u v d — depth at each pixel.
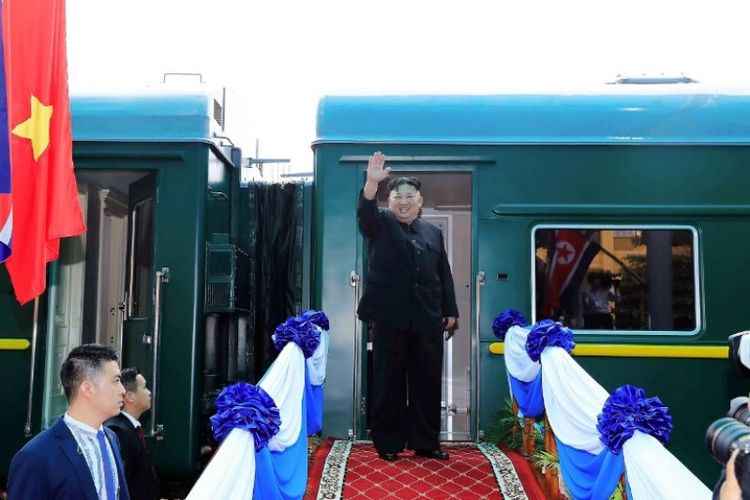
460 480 4.64
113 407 2.93
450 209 7.15
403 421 5.03
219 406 2.80
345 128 5.93
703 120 5.89
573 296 5.77
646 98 5.97
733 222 5.82
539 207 5.82
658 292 5.77
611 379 5.66
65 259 5.96
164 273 5.65
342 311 5.83
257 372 6.60
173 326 5.62
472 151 5.88
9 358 5.71
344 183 5.91
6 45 3.53
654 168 5.86
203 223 5.76
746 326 5.73
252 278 6.64
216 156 6.20
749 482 1.48
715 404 5.64
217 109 6.27
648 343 5.69
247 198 6.75
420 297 4.89
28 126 3.85
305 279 6.58
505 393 5.70
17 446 5.63
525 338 4.84
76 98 5.88
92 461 2.86
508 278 5.77
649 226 5.82
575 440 3.64
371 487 4.51
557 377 3.94
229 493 2.42
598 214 5.80
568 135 5.88
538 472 4.79
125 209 7.09
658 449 2.75
